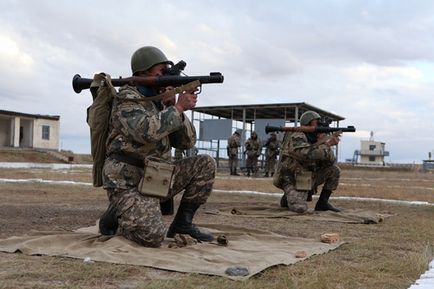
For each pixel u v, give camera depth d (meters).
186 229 5.12
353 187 16.84
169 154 4.98
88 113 4.85
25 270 3.65
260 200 11.50
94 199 10.34
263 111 30.16
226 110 30.00
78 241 4.68
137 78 4.71
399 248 5.23
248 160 24.66
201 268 3.78
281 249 4.77
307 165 8.55
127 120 4.54
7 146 45.97
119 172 4.68
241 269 3.68
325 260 4.43
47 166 33.50
